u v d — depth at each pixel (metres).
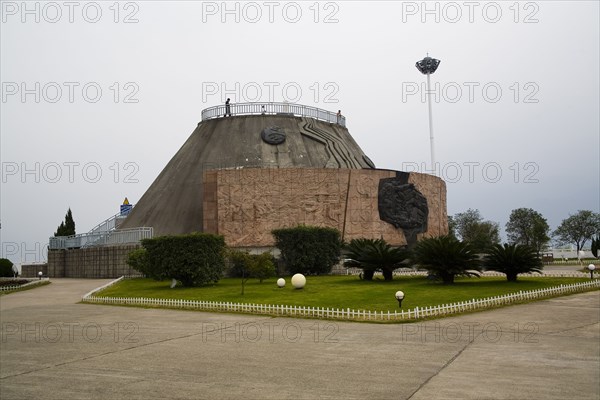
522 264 33.12
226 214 49.16
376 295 27.03
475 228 89.12
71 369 12.80
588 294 28.86
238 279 42.22
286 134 59.53
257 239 48.81
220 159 57.09
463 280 35.31
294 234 43.81
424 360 13.55
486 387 10.95
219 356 14.20
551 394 10.43
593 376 11.83
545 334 17.27
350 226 50.66
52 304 29.27
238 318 22.05
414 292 27.98
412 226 53.44
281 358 13.89
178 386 11.18
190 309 25.31
